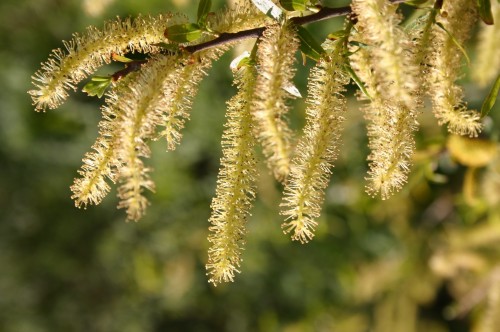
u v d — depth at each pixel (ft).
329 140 1.56
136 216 1.54
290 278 4.85
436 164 2.18
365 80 1.59
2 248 5.62
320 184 1.57
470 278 3.15
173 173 4.86
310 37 1.58
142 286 5.28
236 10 1.61
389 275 3.94
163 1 4.13
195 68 1.59
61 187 5.42
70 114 5.13
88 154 1.57
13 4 5.00
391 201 3.55
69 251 5.52
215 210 1.59
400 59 1.47
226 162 1.60
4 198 5.52
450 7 1.62
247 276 5.08
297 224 1.56
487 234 2.74
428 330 4.29
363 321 4.41
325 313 4.84
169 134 1.57
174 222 5.04
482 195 2.32
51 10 4.93
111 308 5.62
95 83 1.61
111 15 4.32
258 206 4.56
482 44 1.86
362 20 1.52
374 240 4.34
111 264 5.44
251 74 1.59
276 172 1.54
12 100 5.21
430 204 3.52
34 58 5.11
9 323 5.81
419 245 3.70
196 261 5.16
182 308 5.41
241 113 1.59
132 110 1.53
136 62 1.61
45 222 5.51
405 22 1.75
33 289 5.74
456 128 1.62
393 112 1.57
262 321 5.11
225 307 5.30
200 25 1.59
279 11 1.58
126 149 1.53
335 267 4.58
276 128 1.50
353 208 3.95
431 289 3.72
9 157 5.45
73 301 5.70
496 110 3.08
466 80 2.87
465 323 4.28
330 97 1.57
